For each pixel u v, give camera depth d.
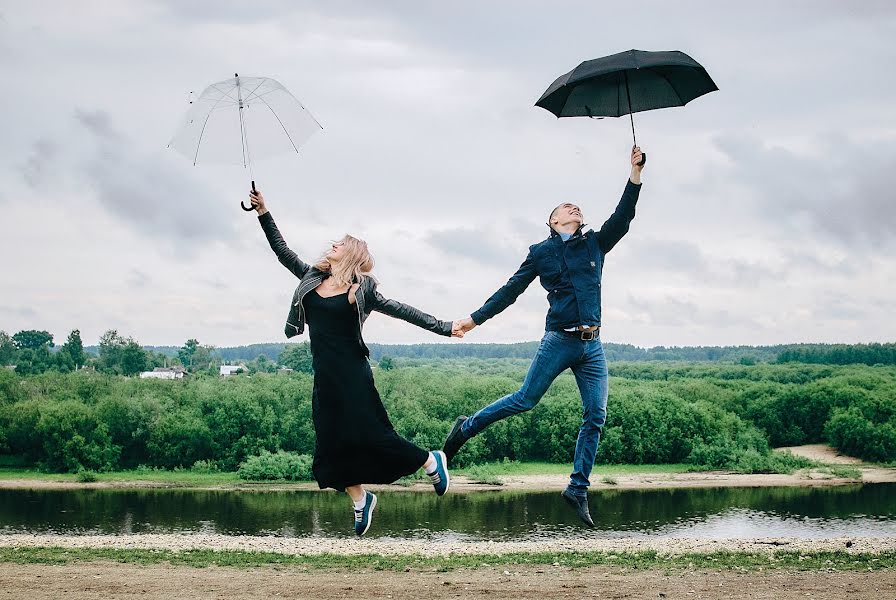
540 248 7.12
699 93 7.09
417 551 29.64
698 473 73.06
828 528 40.00
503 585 16.80
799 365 155.38
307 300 6.11
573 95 7.24
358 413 6.04
